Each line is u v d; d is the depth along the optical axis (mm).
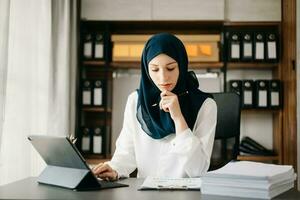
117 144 1652
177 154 1332
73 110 3033
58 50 2770
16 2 2074
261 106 3080
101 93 3148
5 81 1780
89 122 3479
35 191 965
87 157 3104
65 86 2783
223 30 3250
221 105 1823
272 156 3086
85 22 3283
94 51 3191
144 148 1564
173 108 1357
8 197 881
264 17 3225
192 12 3205
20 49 2123
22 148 2111
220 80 3385
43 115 2471
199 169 1326
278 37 3184
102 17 3236
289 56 2990
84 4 3252
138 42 3186
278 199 888
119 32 3500
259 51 3100
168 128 1482
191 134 1343
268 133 3385
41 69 2471
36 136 1056
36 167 2264
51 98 2586
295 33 2908
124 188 1040
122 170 1504
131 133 1628
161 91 1483
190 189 1007
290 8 2986
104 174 1240
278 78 3189
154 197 902
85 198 880
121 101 3461
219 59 3188
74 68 3064
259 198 891
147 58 1470
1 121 1763
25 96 2164
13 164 2023
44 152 1095
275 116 3270
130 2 3236
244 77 3438
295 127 2873
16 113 2064
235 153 1761
